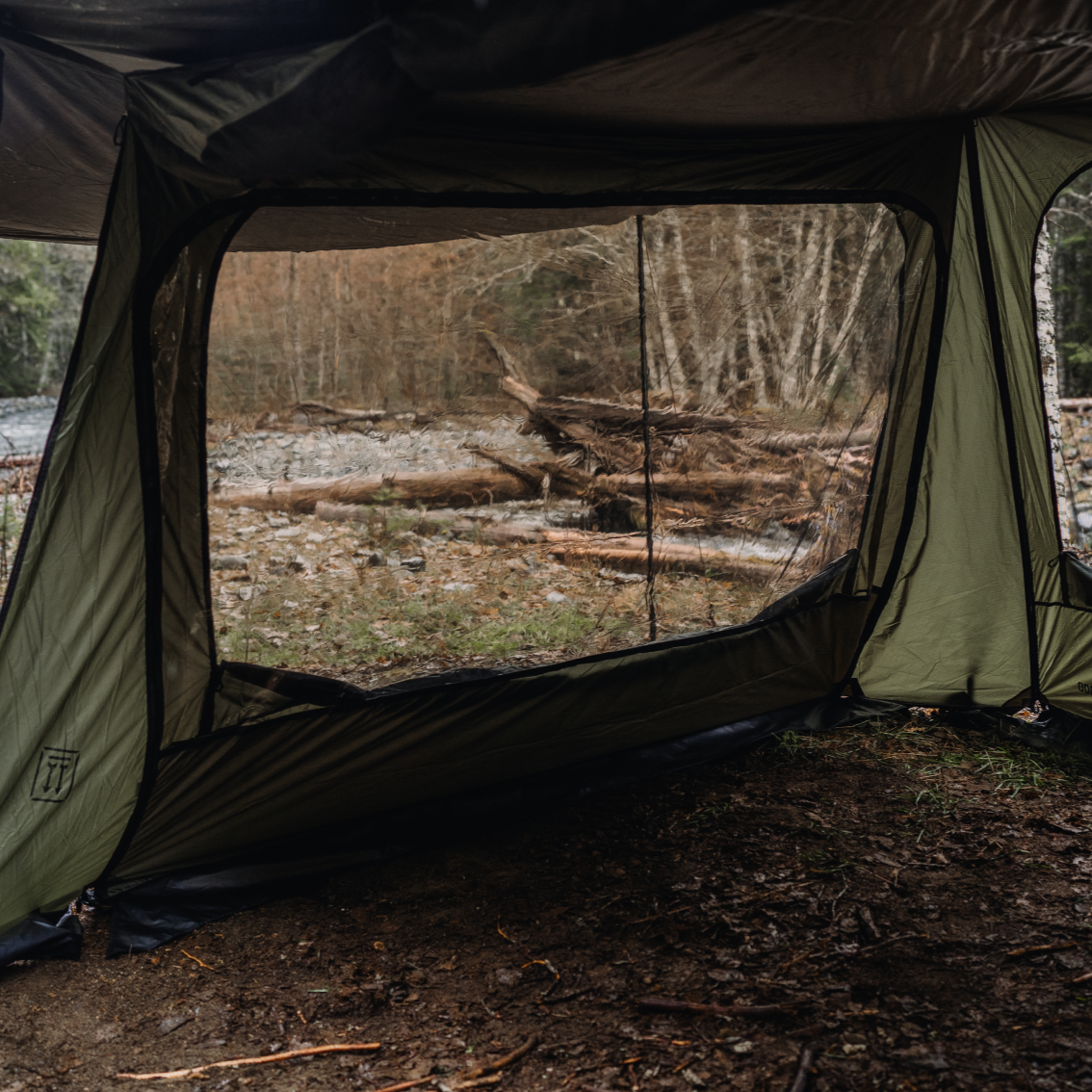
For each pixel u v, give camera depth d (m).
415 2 2.09
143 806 2.96
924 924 2.76
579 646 3.64
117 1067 2.31
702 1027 2.37
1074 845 3.17
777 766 3.91
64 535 2.78
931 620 4.39
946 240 3.93
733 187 3.56
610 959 2.66
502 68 2.06
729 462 3.81
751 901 2.92
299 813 3.24
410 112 2.23
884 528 4.31
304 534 3.12
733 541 3.92
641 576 3.73
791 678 4.27
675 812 3.53
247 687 3.09
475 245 3.21
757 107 2.98
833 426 4.02
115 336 2.77
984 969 2.54
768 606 4.13
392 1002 2.53
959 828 3.34
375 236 3.08
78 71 3.01
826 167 3.68
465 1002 2.51
